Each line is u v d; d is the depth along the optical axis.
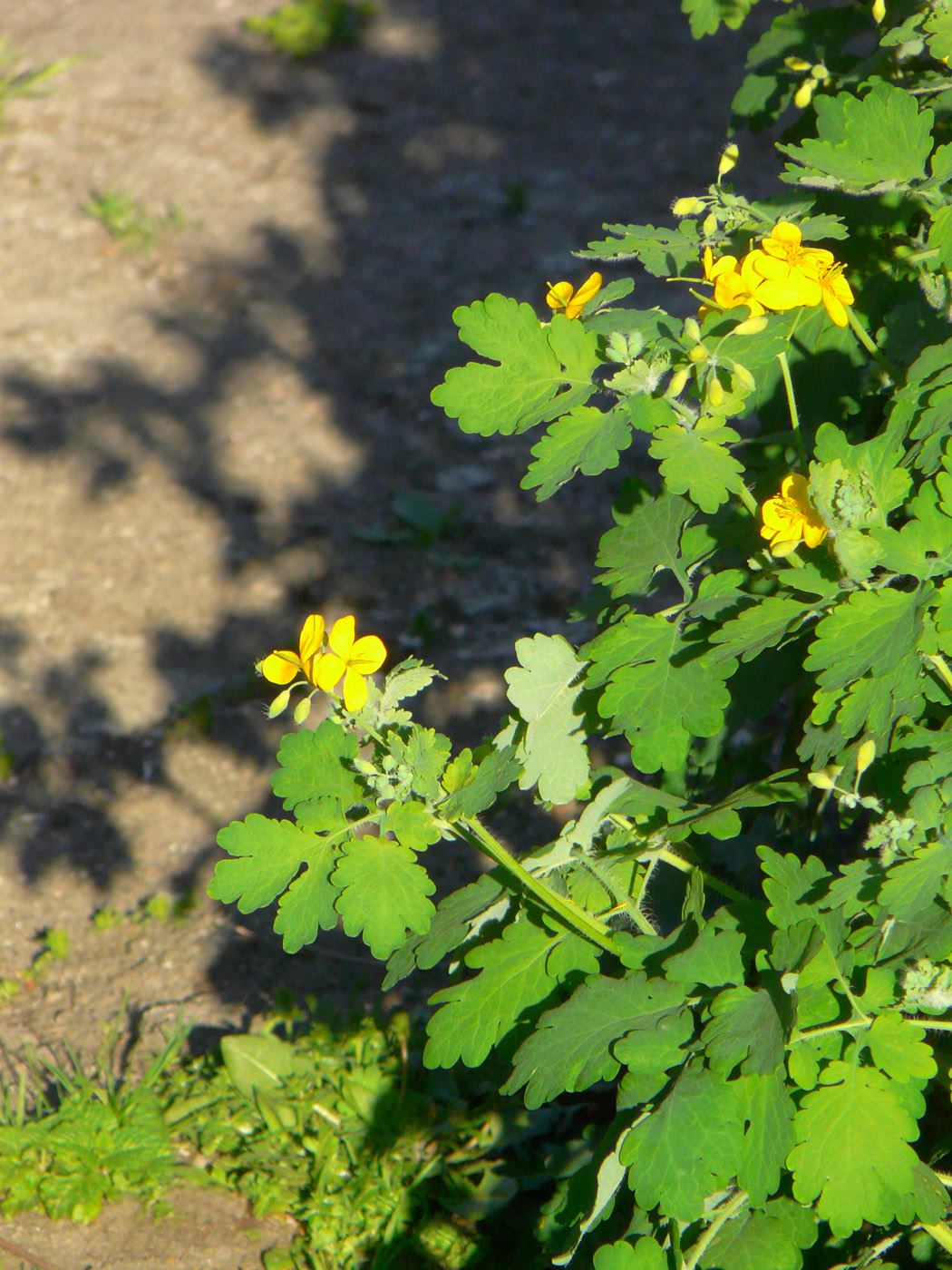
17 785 1.36
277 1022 1.04
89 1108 0.96
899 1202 0.67
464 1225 0.93
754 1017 0.68
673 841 0.74
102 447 1.87
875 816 0.73
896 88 0.74
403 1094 0.96
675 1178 0.67
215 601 1.61
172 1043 1.01
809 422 0.80
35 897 1.22
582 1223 0.73
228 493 1.80
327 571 1.66
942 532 0.69
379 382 2.02
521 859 0.74
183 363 2.06
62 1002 1.10
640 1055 0.69
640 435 1.91
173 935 1.18
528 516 1.76
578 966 0.72
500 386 0.71
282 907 0.71
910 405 0.71
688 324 0.70
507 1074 0.92
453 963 0.76
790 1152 0.67
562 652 0.73
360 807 0.74
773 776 0.75
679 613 0.73
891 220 0.79
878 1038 0.68
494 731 1.38
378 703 0.73
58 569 1.66
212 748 1.40
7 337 2.09
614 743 1.34
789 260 0.70
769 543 0.74
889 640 0.68
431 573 1.66
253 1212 0.94
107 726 1.44
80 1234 0.92
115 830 1.31
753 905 0.73
